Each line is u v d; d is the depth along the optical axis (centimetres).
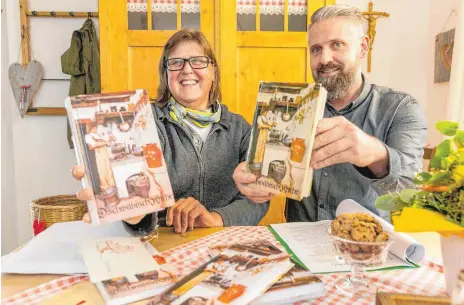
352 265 73
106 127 80
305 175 85
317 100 85
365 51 142
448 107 200
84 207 194
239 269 67
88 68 237
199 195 147
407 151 124
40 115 260
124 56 218
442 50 234
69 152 265
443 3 240
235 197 143
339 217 76
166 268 75
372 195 133
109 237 91
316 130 86
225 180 150
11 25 250
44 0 252
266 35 219
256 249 77
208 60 148
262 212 132
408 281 72
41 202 205
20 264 76
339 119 88
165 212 128
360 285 70
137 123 82
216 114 152
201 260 82
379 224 74
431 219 61
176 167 145
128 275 71
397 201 68
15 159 262
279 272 67
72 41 238
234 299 59
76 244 87
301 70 223
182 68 145
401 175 99
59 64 256
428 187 61
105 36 216
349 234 72
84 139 78
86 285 70
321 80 138
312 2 217
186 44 146
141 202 80
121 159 80
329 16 132
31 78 250
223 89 222
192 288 62
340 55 133
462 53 193
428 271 77
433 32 252
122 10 215
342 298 66
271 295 62
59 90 259
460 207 59
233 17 217
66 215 190
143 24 218
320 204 138
